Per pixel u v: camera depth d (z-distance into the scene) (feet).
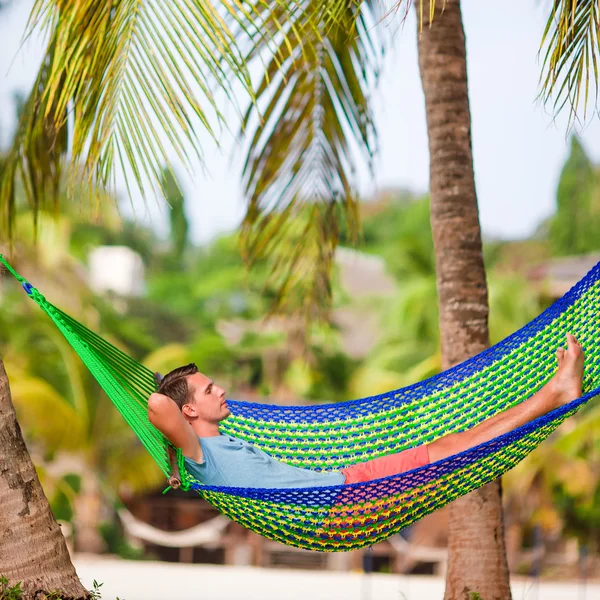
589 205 163.84
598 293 19.33
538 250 165.48
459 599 22.77
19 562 14.84
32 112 26.25
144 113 17.62
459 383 19.44
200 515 104.83
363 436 19.11
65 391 90.43
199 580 80.12
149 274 172.04
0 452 15.11
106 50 18.04
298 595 69.05
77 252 124.57
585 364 18.93
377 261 154.20
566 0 17.65
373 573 98.22
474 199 24.27
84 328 16.94
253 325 119.85
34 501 15.25
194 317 137.90
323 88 29.14
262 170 30.19
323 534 16.42
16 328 89.61
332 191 31.24
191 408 17.28
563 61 18.24
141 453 87.61
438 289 24.26
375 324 139.44
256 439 18.86
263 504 15.98
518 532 91.86
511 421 18.03
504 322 95.76
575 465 85.35
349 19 25.93
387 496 15.98
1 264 16.87
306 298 34.22
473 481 16.57
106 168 18.11
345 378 109.91
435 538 94.58
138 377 17.60
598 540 89.81
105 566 89.81
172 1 17.39
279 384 108.27
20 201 98.63
